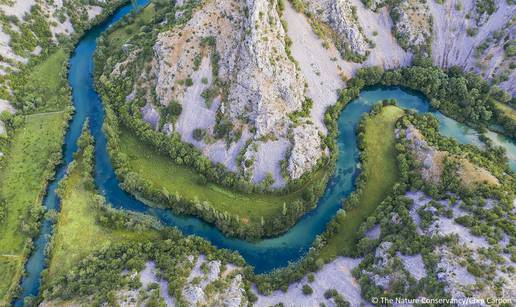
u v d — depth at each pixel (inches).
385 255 4116.6
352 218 4704.7
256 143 4906.5
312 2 5797.2
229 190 4891.7
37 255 4559.5
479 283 3570.4
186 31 5310.0
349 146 5374.0
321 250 4473.4
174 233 4517.7
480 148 5221.5
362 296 3978.8
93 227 4660.4
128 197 4972.9
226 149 4968.0
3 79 5743.1
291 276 4215.1
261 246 4596.5
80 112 5792.3
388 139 5334.6
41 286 4222.4
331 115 5467.5
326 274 4242.1
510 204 4284.0
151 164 5128.0
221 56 5128.0
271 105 4997.5
